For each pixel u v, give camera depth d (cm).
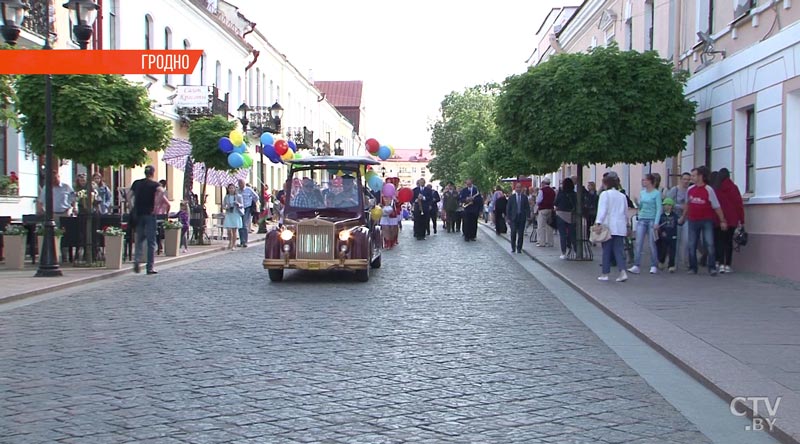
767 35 1459
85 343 862
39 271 1459
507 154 3509
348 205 1571
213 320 1025
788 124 1359
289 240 1454
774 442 530
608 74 1620
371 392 658
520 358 796
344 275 1625
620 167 2652
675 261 1550
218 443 523
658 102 1612
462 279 1556
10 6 1305
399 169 15000
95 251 1705
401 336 916
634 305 1108
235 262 1942
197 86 2997
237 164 2070
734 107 1605
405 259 2055
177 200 3095
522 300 1240
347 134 8719
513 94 1673
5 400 627
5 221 1750
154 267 1767
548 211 2353
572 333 944
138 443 521
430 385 682
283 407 611
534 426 564
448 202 3594
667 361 783
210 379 699
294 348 839
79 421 571
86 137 1582
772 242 1422
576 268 1672
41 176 2116
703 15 1841
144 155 1683
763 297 1174
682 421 579
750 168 1574
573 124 1594
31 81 1566
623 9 2598
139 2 2689
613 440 534
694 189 1484
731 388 639
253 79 4381
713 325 938
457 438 536
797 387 639
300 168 1620
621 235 1402
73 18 2211
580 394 655
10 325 979
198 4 3247
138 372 724
